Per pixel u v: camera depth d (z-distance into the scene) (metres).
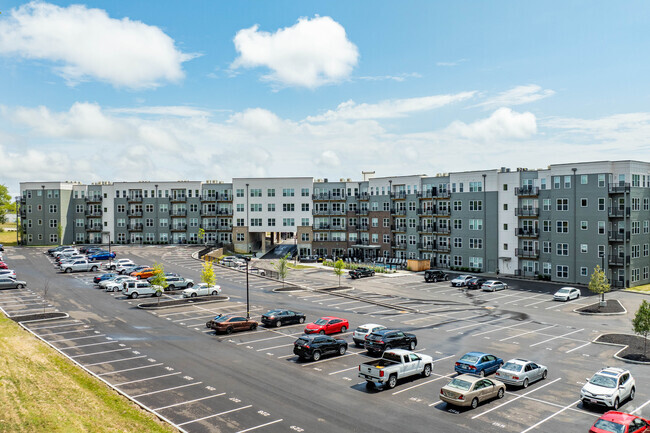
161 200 107.75
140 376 28.67
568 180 69.81
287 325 43.25
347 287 64.88
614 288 65.25
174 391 26.36
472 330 42.38
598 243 66.69
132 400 24.62
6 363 25.42
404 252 92.75
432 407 24.95
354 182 101.56
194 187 107.69
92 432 19.50
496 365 30.56
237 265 79.62
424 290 64.44
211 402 24.91
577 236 68.88
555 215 71.44
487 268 80.00
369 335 35.00
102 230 107.69
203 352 34.12
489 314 49.44
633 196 65.69
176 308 49.31
